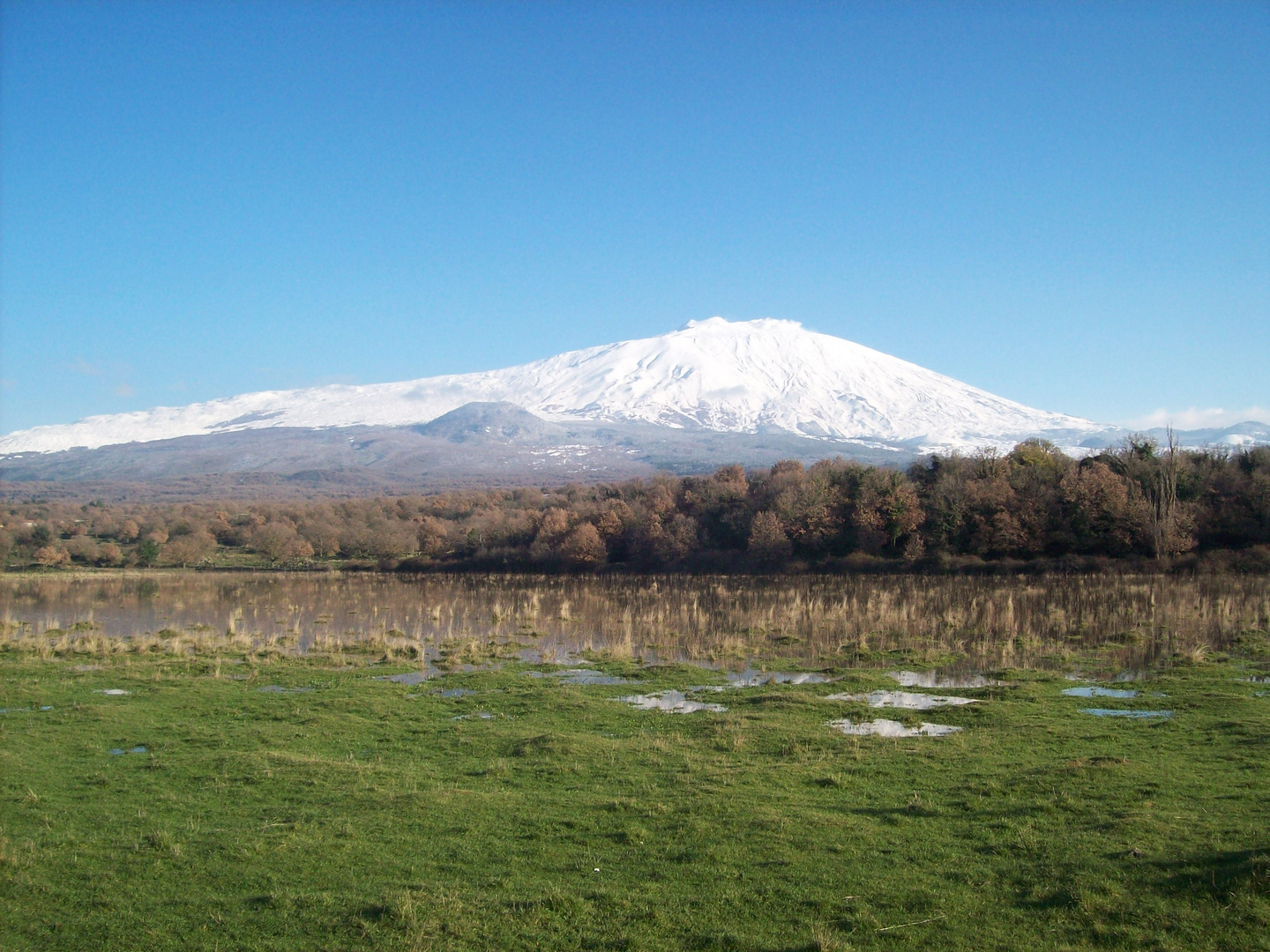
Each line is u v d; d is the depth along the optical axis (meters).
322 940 11.48
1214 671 29.38
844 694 27.84
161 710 26.31
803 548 93.25
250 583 92.31
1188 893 11.32
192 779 18.94
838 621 46.34
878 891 12.25
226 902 12.71
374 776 18.97
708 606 58.00
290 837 15.10
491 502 173.88
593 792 17.48
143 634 48.00
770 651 37.66
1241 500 77.00
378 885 13.12
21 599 72.75
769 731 22.41
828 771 18.56
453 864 13.85
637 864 13.63
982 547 82.88
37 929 11.99
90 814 16.61
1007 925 11.09
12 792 17.98
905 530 86.69
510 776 18.91
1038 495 83.94
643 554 101.00
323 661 36.06
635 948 10.96
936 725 23.20
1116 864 12.38
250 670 33.88
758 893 12.38
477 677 31.55
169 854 14.48
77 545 124.94
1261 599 49.81
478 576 99.06
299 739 22.64
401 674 33.28
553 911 11.99
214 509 184.38
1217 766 17.61
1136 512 75.88
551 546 106.56
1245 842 12.74
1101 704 24.89
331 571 108.88
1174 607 47.66
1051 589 61.47
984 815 15.23
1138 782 16.56
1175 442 88.81
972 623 44.34
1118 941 10.50
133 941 11.63
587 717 25.00
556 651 39.44
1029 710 24.36
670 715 24.95
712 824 15.16
